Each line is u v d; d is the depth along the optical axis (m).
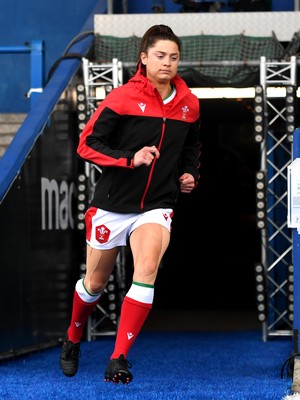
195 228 56.06
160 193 16.81
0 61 47.59
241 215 56.47
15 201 26.42
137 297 15.91
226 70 34.06
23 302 27.05
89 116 32.34
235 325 39.00
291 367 21.31
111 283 32.47
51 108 30.72
